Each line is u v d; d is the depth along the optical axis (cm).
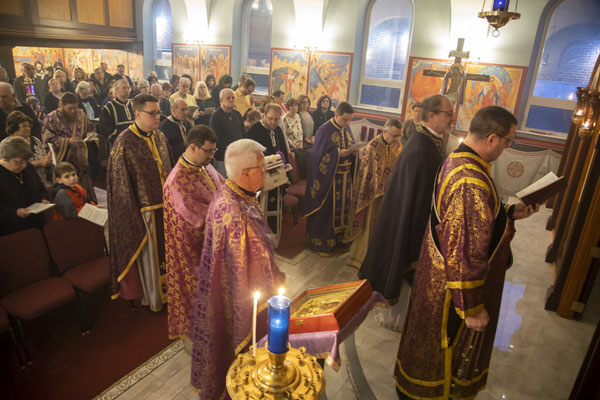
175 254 305
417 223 317
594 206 358
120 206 330
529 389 295
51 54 1043
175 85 1034
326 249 477
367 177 423
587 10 710
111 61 1197
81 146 500
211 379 223
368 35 947
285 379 124
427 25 830
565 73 746
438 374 240
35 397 265
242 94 739
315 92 1009
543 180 251
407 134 419
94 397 268
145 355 310
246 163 210
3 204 337
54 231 338
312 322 172
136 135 335
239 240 205
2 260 306
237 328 208
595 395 231
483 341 231
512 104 777
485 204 204
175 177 303
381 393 279
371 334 343
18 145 334
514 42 751
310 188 470
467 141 223
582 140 455
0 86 462
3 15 862
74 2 1010
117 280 338
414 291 250
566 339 356
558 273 389
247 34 1140
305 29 976
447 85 692
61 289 311
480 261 204
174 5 1199
